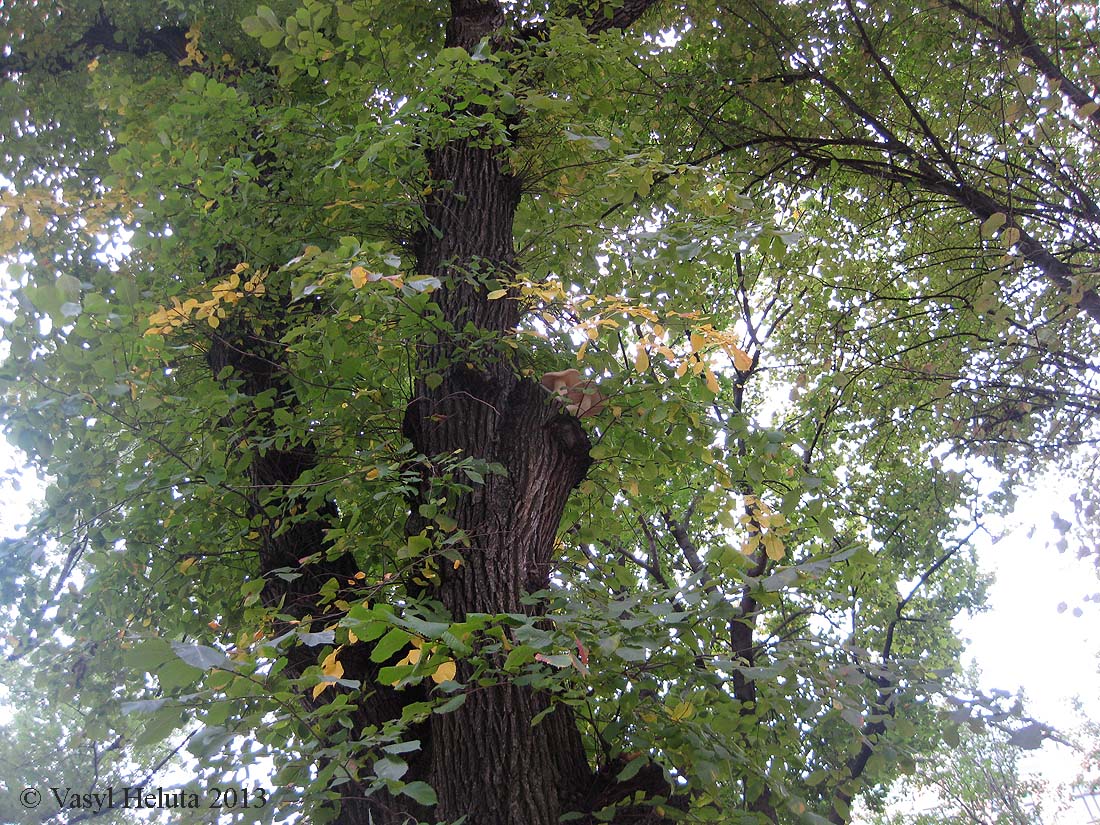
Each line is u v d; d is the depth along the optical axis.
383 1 4.96
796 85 7.29
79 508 3.66
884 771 3.02
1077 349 6.99
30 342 2.75
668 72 7.18
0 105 5.65
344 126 3.82
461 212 3.90
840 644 2.98
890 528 8.48
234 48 5.50
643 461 3.77
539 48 4.04
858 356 7.65
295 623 2.65
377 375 3.73
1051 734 2.48
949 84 6.95
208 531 3.94
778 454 3.20
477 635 2.62
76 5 5.69
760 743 3.07
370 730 2.28
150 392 3.19
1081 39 6.32
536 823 2.52
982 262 6.95
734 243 3.32
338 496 3.72
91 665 4.08
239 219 3.60
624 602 2.54
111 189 3.72
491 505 3.10
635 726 2.69
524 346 3.49
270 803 2.33
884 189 7.44
